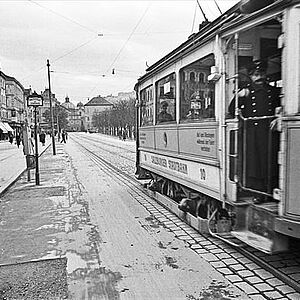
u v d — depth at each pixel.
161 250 6.11
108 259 5.76
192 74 7.09
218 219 6.43
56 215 8.79
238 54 5.79
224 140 5.80
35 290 4.72
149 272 5.21
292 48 4.34
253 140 5.48
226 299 4.36
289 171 4.39
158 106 9.65
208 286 4.72
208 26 6.48
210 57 6.23
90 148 39.38
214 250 6.05
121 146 43.00
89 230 7.42
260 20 4.82
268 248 4.68
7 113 84.75
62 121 98.88
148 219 8.24
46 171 18.08
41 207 9.71
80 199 10.74
